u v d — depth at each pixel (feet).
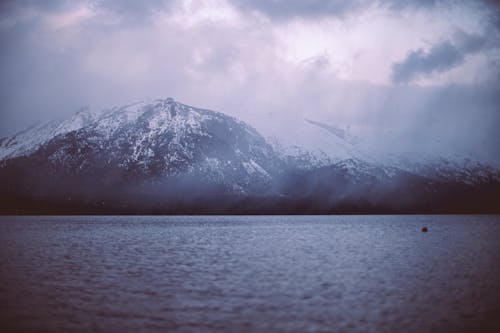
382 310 143.23
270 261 255.09
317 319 134.00
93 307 147.23
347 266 233.76
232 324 129.49
